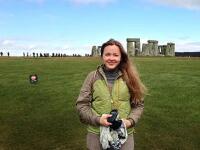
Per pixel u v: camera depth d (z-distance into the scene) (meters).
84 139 12.73
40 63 35.88
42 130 13.82
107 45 7.07
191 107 15.53
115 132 6.80
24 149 12.23
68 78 23.67
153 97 17.27
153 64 32.00
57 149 12.11
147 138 12.47
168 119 14.12
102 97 6.99
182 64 31.81
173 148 11.70
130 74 7.08
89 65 32.56
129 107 7.11
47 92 19.58
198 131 12.91
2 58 48.62
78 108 7.12
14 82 22.78
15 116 15.68
